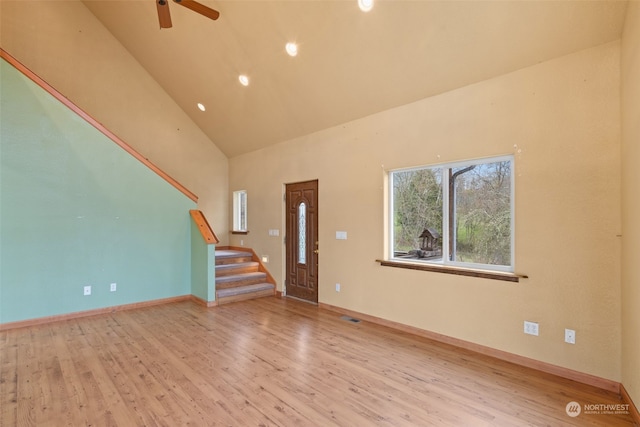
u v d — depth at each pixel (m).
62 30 5.19
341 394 2.44
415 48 3.16
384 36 3.20
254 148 6.20
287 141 5.45
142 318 4.30
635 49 2.09
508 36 2.72
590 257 2.55
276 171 5.70
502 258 3.13
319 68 3.91
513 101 2.93
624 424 2.09
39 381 2.61
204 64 4.93
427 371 2.80
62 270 4.18
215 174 6.91
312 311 4.64
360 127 4.28
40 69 5.00
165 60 5.39
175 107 6.36
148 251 4.90
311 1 3.25
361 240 4.27
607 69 2.47
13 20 4.80
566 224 2.66
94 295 4.42
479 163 3.27
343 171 4.50
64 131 4.19
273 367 2.88
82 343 3.41
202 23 4.23
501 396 2.40
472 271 3.18
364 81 3.77
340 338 3.58
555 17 2.47
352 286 4.39
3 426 2.05
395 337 3.61
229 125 6.01
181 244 5.24
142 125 5.97
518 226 2.91
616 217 2.45
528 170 2.85
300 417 2.15
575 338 2.62
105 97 5.59
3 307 3.79
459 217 3.44
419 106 3.63
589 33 2.47
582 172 2.58
